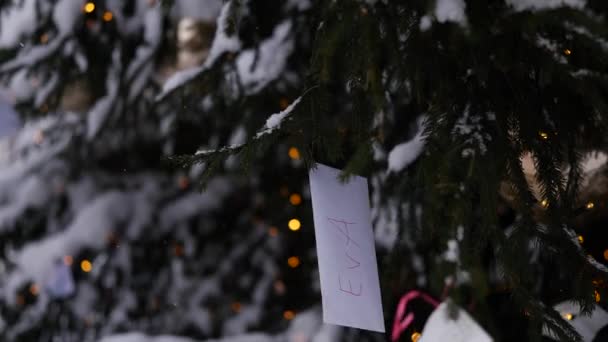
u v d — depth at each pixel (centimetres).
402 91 179
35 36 392
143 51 375
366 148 147
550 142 167
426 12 157
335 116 221
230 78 284
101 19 387
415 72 162
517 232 157
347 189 168
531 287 199
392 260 205
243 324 505
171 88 274
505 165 151
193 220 531
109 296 524
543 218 175
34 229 535
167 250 530
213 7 285
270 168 485
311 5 276
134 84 380
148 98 388
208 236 531
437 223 135
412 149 214
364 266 165
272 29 293
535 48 156
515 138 165
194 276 525
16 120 388
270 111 312
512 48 156
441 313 127
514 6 154
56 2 390
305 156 161
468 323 122
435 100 165
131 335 420
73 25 383
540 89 172
